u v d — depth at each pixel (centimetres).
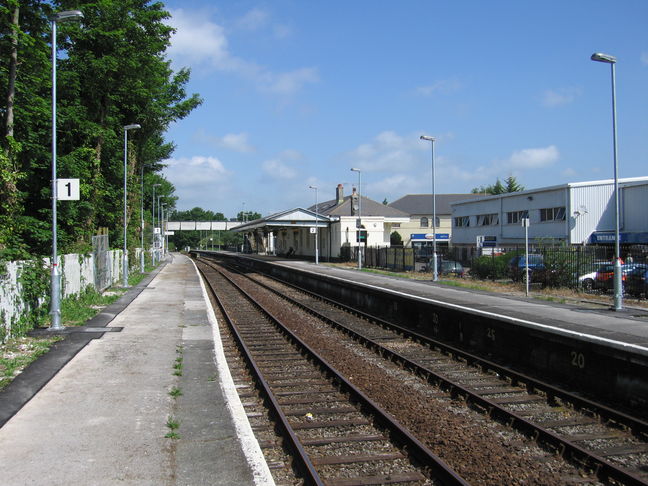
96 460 522
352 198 5719
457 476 518
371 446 633
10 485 464
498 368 1017
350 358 1128
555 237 3753
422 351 1246
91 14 2570
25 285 1222
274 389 892
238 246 11981
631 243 3384
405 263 3778
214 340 1188
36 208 2314
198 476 489
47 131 2175
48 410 677
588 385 918
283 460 588
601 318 1423
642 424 695
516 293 2208
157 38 2983
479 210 4816
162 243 7994
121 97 2897
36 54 1800
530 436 679
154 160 5172
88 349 1067
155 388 786
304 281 3247
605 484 547
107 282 2453
